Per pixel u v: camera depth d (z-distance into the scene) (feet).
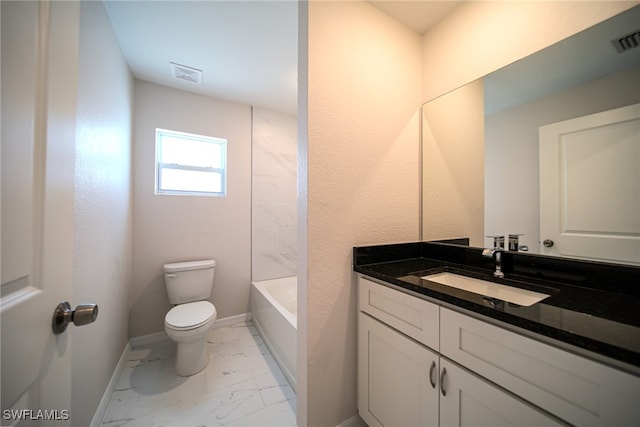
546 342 1.97
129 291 6.30
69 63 1.93
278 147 8.66
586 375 1.74
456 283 3.76
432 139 4.66
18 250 1.48
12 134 1.45
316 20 3.59
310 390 3.59
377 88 4.21
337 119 3.78
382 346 3.49
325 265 3.70
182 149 7.55
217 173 8.02
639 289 2.60
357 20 4.00
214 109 7.68
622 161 2.78
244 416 4.29
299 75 3.74
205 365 5.64
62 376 1.83
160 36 5.08
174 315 5.59
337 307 3.82
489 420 2.28
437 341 2.76
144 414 4.30
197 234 7.39
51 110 1.74
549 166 3.35
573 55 3.10
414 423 3.01
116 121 5.08
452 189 4.42
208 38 5.16
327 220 3.71
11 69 1.45
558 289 2.94
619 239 2.79
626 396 1.59
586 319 2.01
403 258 4.48
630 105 2.72
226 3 4.29
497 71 3.80
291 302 8.02
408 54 4.65
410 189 4.65
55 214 1.77
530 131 3.51
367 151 4.09
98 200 4.16
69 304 1.90
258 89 7.25
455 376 2.56
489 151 3.96
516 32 3.59
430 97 4.71
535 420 1.97
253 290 7.91
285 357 5.36
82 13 3.54
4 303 1.36
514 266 3.63
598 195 2.94
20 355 1.46
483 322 2.35
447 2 4.17
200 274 6.84
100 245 4.25
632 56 2.71
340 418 3.85
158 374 5.39
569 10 3.12
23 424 1.47
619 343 1.61
